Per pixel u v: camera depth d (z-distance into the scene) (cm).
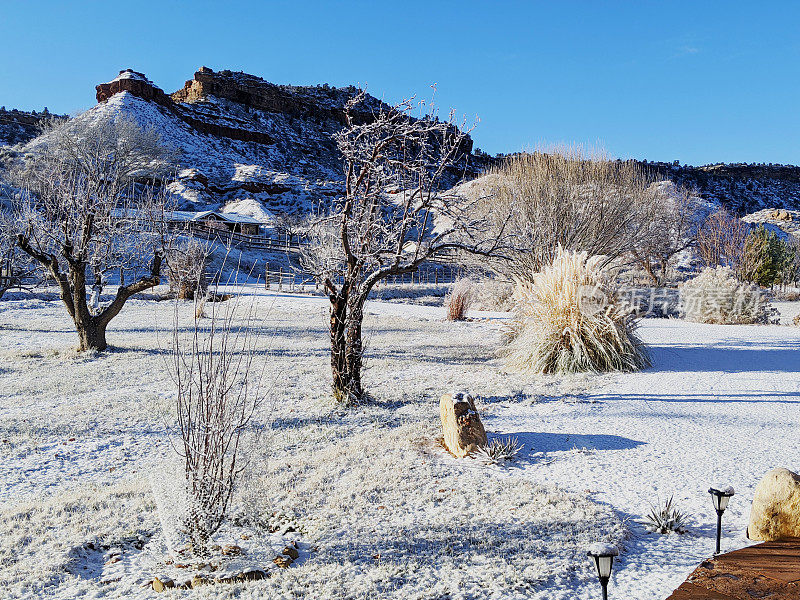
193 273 2948
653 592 391
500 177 2491
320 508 564
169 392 1154
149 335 1917
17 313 2511
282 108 18912
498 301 2741
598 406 907
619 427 792
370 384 1170
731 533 481
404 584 416
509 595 396
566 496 559
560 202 2297
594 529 488
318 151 17512
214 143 14850
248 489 518
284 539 508
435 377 1229
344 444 783
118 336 1925
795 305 3083
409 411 947
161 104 15012
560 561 439
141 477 695
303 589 413
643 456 672
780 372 1107
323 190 10906
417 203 1048
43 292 3086
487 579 416
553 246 2184
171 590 423
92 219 1655
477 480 618
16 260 2480
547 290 1245
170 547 477
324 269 1020
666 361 1262
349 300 1024
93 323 1614
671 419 816
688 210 5372
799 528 445
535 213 2242
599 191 2383
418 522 520
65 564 467
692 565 427
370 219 1039
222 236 5550
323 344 1772
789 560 407
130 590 430
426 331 2055
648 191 2803
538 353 1216
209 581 435
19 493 658
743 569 397
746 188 14162
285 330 2088
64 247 1580
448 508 549
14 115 12275
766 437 720
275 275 4728
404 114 994
